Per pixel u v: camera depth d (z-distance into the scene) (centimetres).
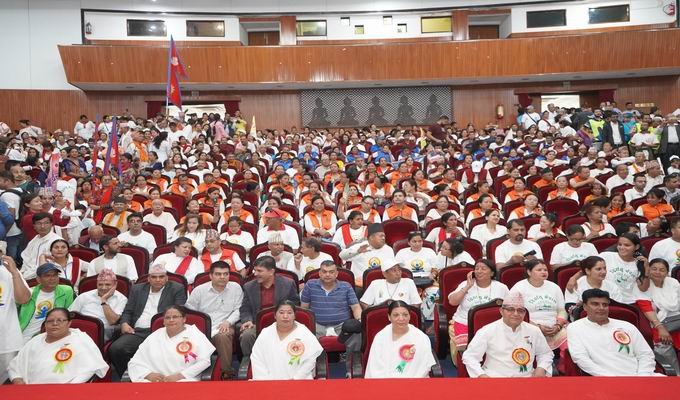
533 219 788
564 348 462
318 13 2147
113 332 539
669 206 815
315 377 434
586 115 1661
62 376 421
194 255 664
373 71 1986
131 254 663
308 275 580
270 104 2150
